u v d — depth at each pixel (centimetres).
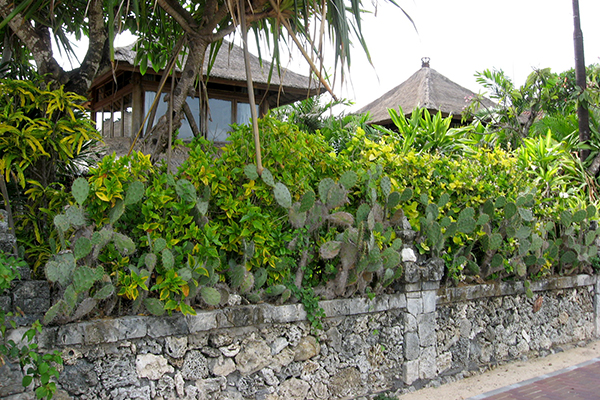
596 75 1065
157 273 374
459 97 1708
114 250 354
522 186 659
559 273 696
